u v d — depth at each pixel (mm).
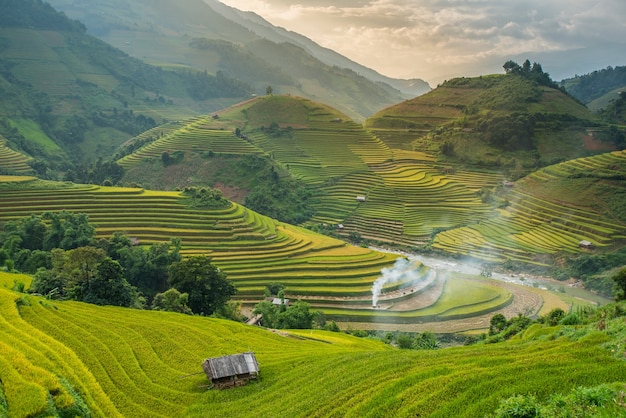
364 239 143375
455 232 143625
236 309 75188
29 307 45312
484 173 182250
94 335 43844
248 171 169500
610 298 103188
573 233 131750
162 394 35844
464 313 90312
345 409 28906
